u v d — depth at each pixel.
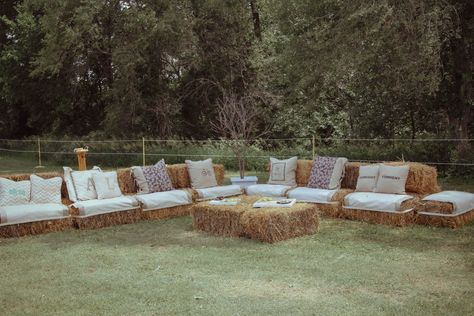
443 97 10.80
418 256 5.00
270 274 4.53
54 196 6.86
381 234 5.93
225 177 11.35
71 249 5.59
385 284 4.21
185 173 8.15
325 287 4.16
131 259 5.14
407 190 6.89
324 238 5.80
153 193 7.38
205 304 3.84
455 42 9.94
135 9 13.80
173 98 15.79
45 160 17.00
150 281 4.41
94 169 7.54
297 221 5.87
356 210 6.63
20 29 17.08
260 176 11.43
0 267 4.96
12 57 16.97
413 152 10.80
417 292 4.00
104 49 15.75
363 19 8.88
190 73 16.12
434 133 11.98
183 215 7.39
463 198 6.27
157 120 15.62
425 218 6.27
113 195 7.16
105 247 5.67
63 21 14.41
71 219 6.61
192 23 14.26
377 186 6.82
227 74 15.82
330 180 7.32
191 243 5.76
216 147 13.56
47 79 17.53
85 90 18.17
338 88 13.15
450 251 5.15
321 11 10.23
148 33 13.68
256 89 15.71
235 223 5.94
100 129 17.50
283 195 7.42
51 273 4.73
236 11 15.04
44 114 19.44
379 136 12.12
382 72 10.33
